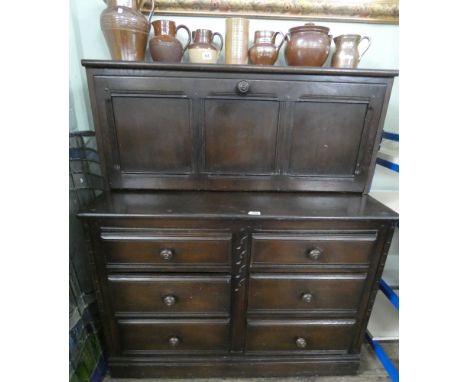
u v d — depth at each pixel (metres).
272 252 0.85
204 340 0.98
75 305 0.92
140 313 0.92
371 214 0.83
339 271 0.89
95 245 0.83
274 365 1.03
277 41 1.10
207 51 0.94
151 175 0.99
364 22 1.10
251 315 0.94
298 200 0.95
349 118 0.95
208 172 1.00
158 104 0.91
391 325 1.18
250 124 0.95
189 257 0.85
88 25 1.05
